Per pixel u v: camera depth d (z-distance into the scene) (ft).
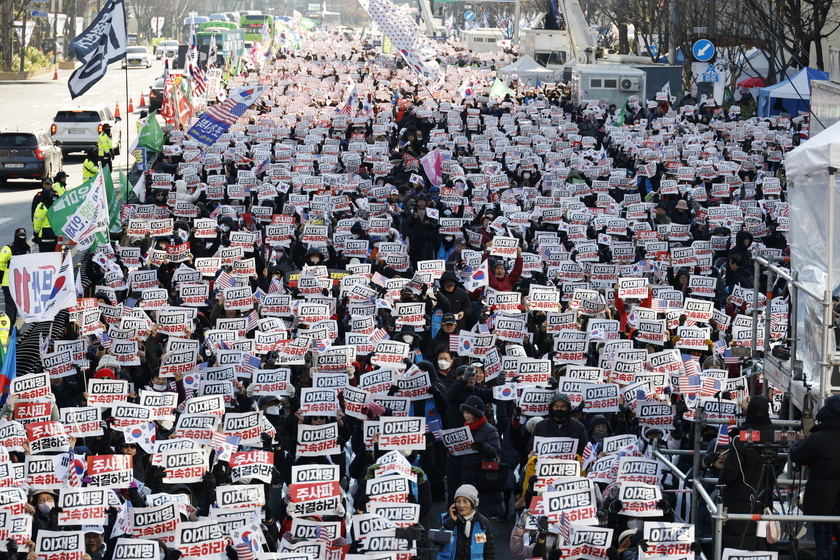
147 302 59.06
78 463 37.65
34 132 131.13
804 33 152.15
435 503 47.29
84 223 69.36
